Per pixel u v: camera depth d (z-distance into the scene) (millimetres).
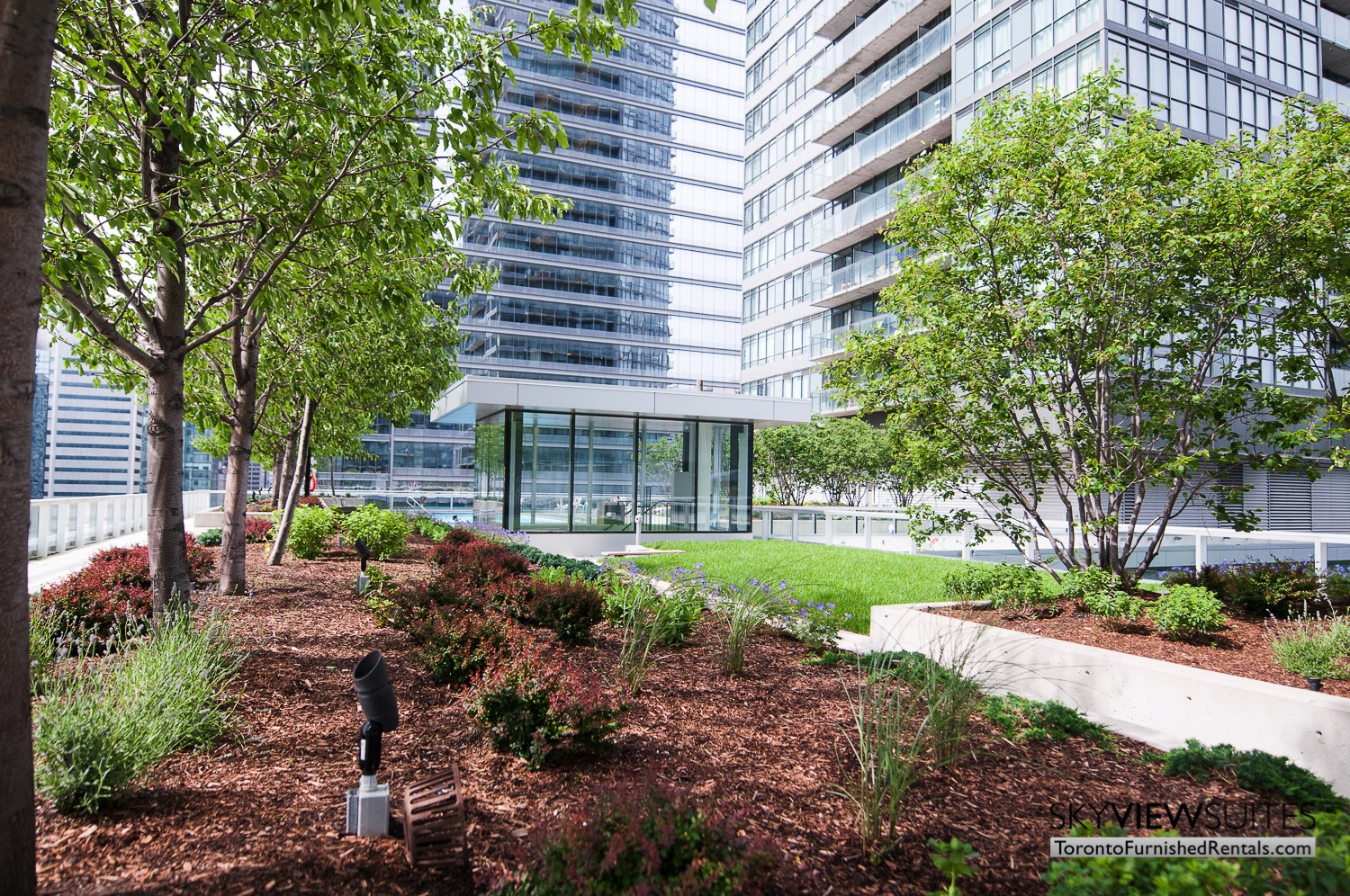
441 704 5117
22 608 2529
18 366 2496
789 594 9008
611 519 19578
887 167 35344
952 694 4668
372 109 6211
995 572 8539
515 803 3635
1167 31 24562
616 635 7598
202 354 9797
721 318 76688
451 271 9820
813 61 42406
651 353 73688
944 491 9438
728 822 2896
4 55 2477
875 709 4484
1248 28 26500
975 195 9062
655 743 4492
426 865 3012
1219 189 7871
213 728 4312
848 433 32781
